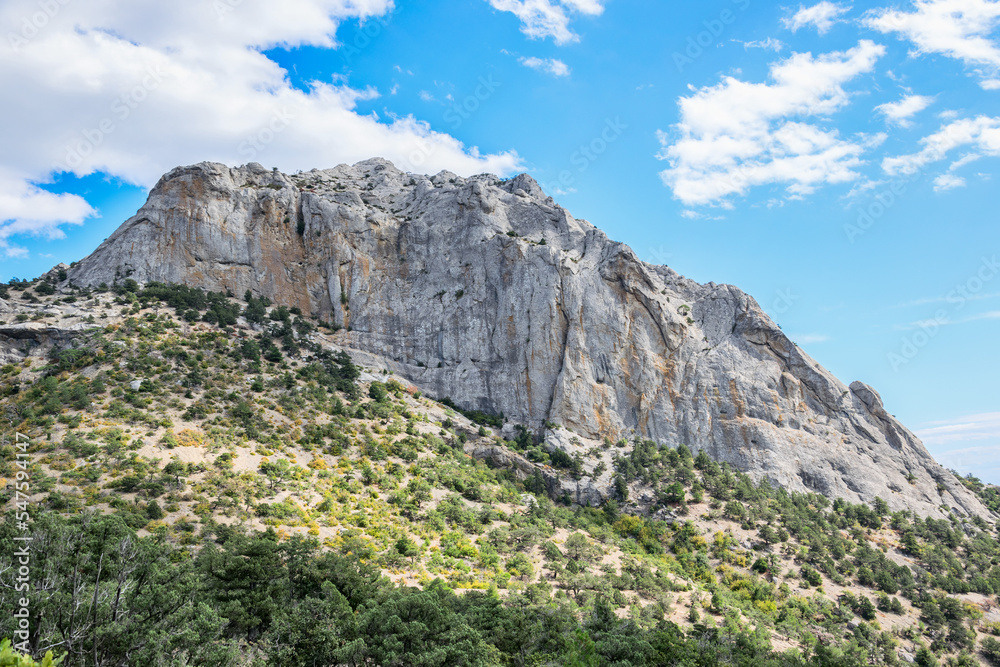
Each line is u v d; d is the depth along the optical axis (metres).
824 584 101.00
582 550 94.75
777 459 135.00
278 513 80.50
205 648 47.97
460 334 151.12
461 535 90.94
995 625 95.25
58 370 101.12
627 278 151.88
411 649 53.44
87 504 71.31
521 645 60.03
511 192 179.62
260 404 108.62
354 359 142.12
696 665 61.28
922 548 115.25
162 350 111.88
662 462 127.62
